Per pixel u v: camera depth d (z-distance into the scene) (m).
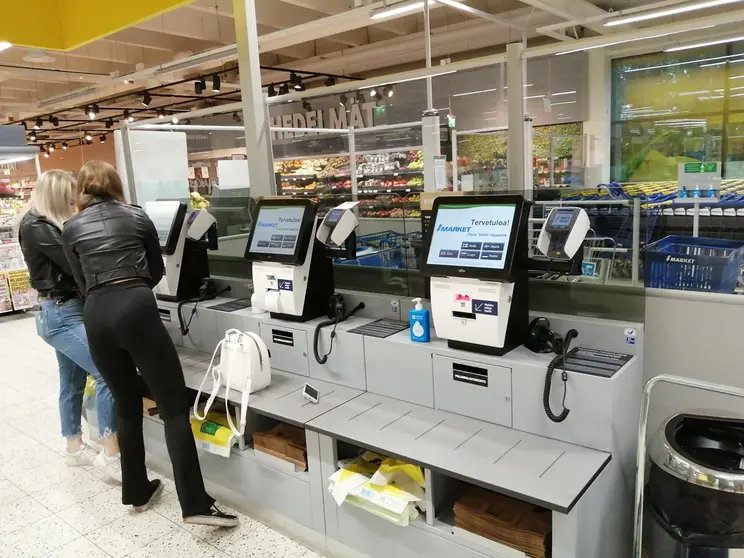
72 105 13.68
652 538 1.89
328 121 12.01
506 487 1.79
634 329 2.16
